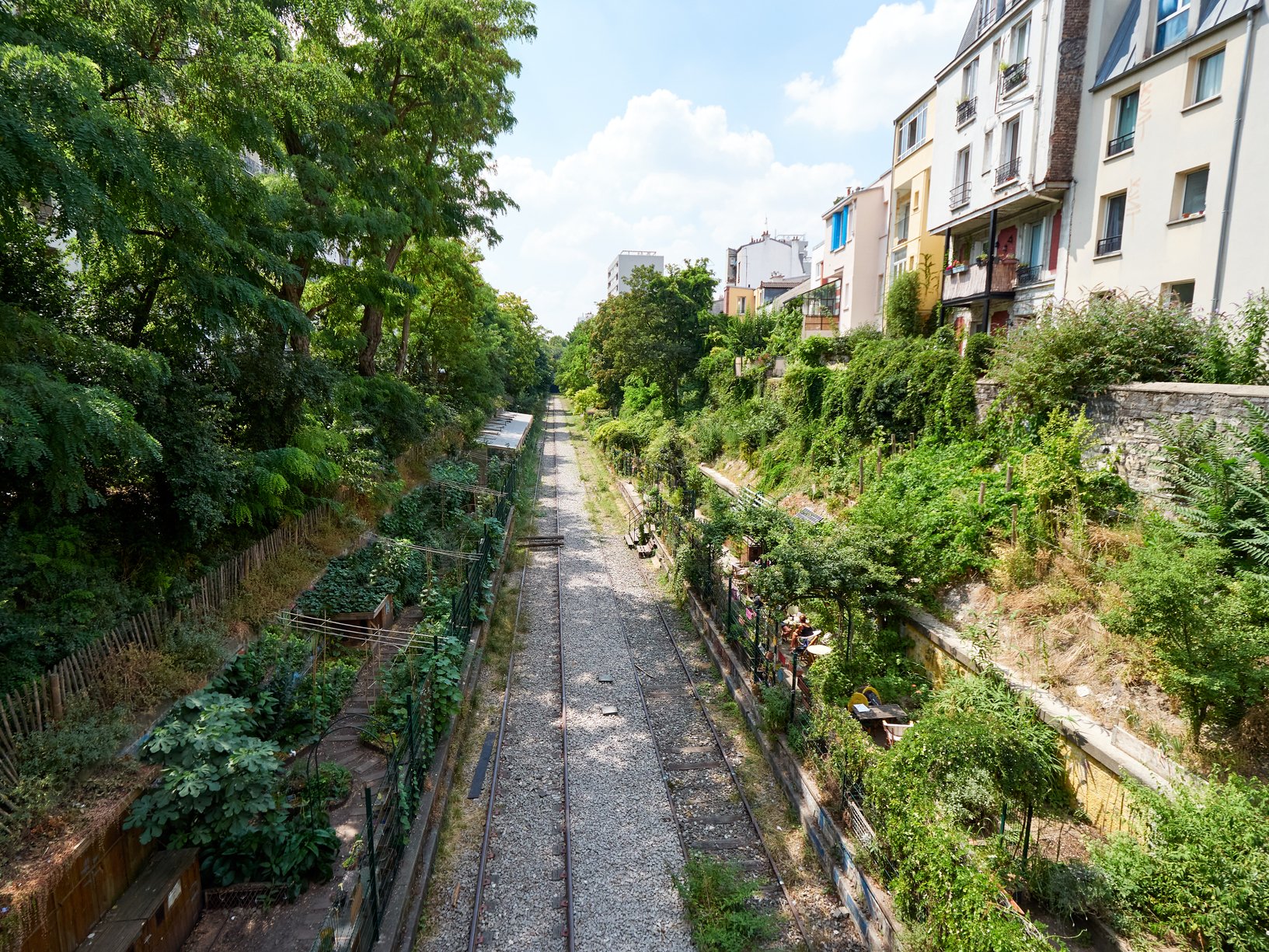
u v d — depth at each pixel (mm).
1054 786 8539
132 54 8109
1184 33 14109
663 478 29328
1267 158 12344
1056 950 5633
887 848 7738
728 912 7949
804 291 44906
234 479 10711
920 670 11727
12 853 5836
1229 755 7219
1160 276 14672
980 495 12758
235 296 10203
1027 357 13484
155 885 6629
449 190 21422
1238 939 5809
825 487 19250
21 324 7227
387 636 13305
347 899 6535
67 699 7305
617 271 132250
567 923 7984
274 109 11445
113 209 7062
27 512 8695
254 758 7215
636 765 11180
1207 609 7391
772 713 11195
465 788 10523
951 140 22016
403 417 22516
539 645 15930
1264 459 8570
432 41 18500
